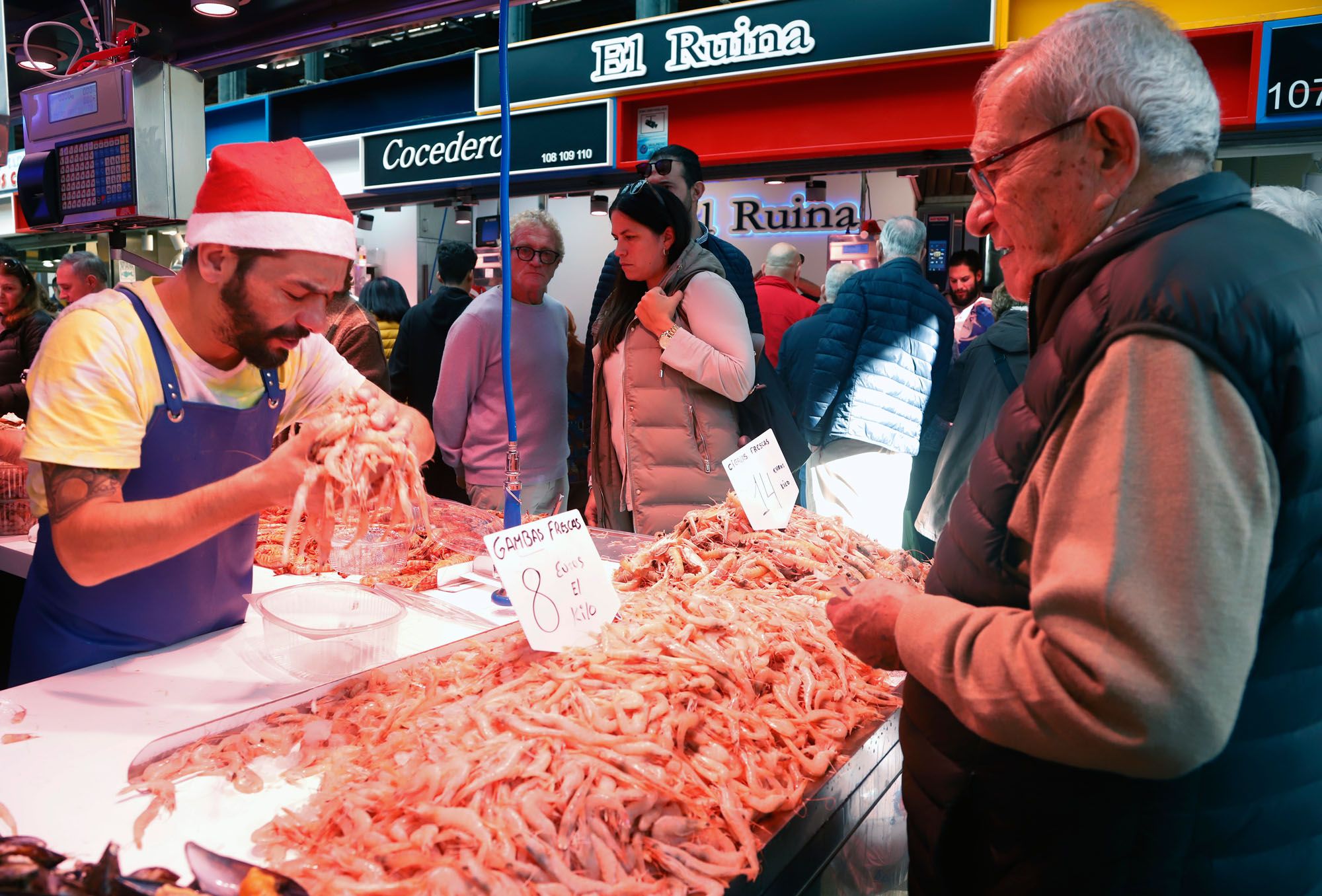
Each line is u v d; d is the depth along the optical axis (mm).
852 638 1066
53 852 758
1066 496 792
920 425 3338
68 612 1336
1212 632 706
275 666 1289
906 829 1412
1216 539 713
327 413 1195
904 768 1113
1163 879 869
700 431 2455
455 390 3244
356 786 914
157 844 862
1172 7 2883
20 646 1396
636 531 2535
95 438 1168
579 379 4090
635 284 2602
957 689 871
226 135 5449
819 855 1083
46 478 1178
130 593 1332
